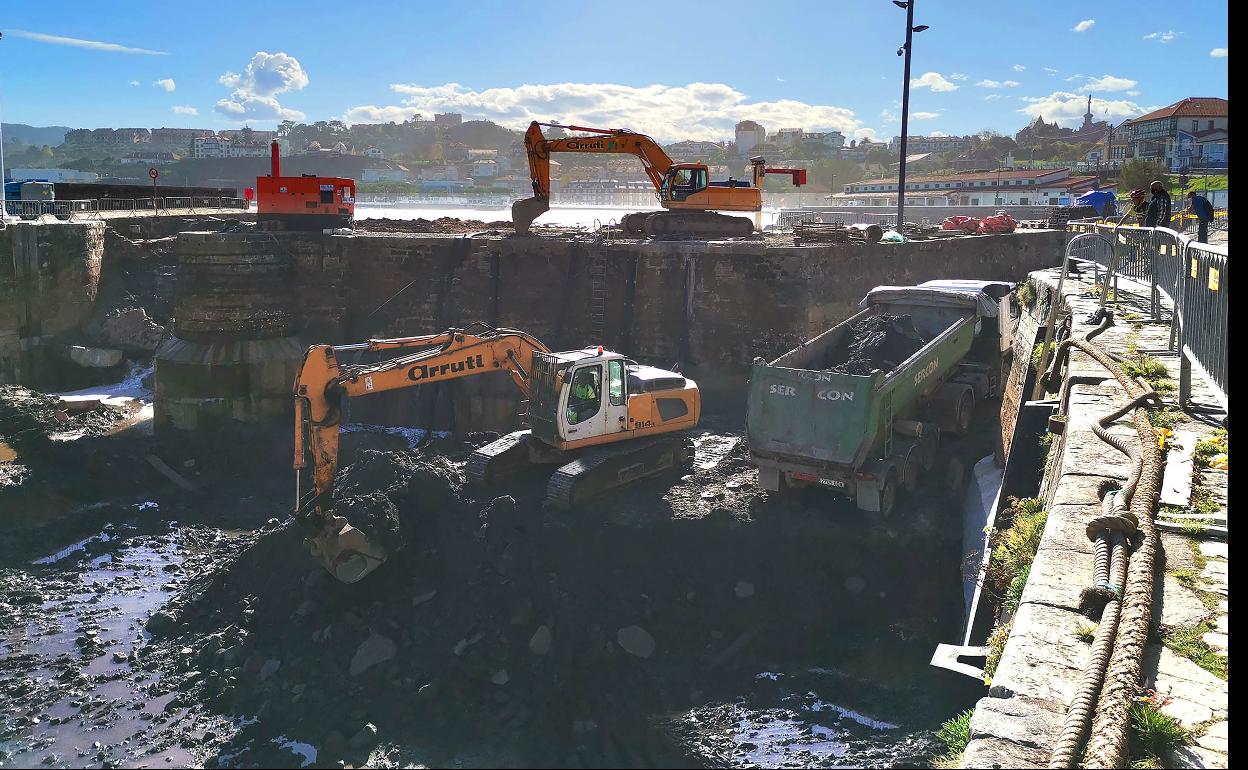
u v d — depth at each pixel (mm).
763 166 31656
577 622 15195
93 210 36594
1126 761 4863
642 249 27172
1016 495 12477
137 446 25078
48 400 27750
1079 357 13695
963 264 32438
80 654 15289
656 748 12516
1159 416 10219
